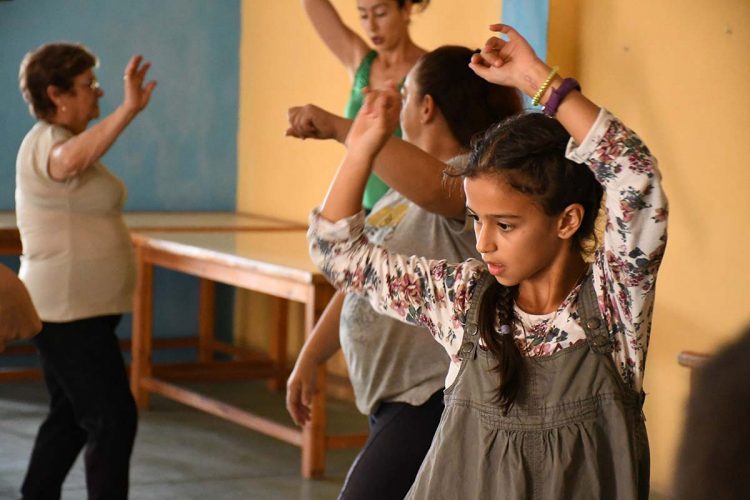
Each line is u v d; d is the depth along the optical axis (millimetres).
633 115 3904
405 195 2023
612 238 1346
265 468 4566
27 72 3660
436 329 1558
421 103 2236
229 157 6812
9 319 1854
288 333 6281
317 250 1640
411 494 1517
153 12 6520
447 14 4941
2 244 5414
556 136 1392
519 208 1397
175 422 5293
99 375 3475
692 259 3721
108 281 3578
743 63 3508
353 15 5703
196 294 6715
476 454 1447
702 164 3664
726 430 430
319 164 6066
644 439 1449
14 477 4297
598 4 4012
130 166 6574
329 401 5805
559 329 1431
